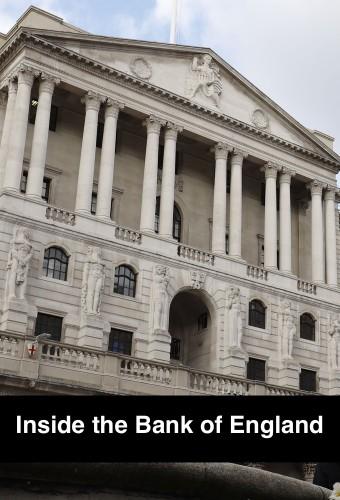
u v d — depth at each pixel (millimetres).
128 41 48094
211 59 52344
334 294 53406
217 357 45875
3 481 6598
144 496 7449
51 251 41844
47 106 44250
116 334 42750
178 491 7586
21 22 48219
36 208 41781
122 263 44031
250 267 49625
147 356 43062
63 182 47344
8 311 38312
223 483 7703
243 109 53344
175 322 50250
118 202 49406
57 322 40781
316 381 50406
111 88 47156
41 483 6816
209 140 51031
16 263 39500
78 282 42031
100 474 6961
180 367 38375
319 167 56219
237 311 46812
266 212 52812
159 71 49969
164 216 47219
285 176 54281
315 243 54281
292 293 50812
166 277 45031
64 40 45625
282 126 55188
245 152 52375
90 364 35750
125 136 51125
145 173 47562
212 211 53656
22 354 33938
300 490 8234
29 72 44156
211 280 47188
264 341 48344
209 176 54438
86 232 43188
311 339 51344
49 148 47406
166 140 49125
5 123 44469
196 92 51062
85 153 45188
